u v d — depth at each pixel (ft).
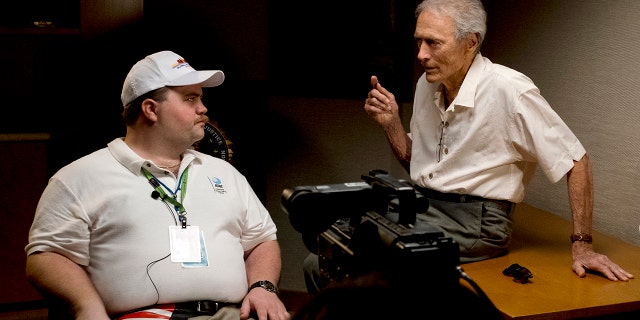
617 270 9.11
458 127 10.00
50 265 8.73
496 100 9.62
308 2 14.03
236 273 9.35
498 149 9.81
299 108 14.60
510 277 9.15
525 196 13.05
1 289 13.46
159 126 9.39
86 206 8.95
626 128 10.74
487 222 9.79
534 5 12.46
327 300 4.60
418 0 13.84
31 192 13.21
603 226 11.35
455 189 9.95
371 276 4.78
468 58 9.74
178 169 9.71
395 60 14.06
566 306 8.18
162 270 8.88
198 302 9.02
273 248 10.21
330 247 5.93
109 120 12.94
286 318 9.02
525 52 12.81
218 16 14.12
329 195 6.28
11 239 13.29
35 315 13.60
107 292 8.87
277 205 14.89
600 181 11.35
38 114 14.39
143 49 12.82
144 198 9.11
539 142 9.42
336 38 14.10
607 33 10.95
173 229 9.09
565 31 11.82
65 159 13.19
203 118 9.67
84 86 13.10
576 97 11.72
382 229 5.40
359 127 14.48
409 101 14.25
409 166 11.28
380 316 4.52
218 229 9.45
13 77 14.26
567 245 10.49
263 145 14.42
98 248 8.96
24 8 13.92
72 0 14.06
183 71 9.49
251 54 14.39
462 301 4.66
